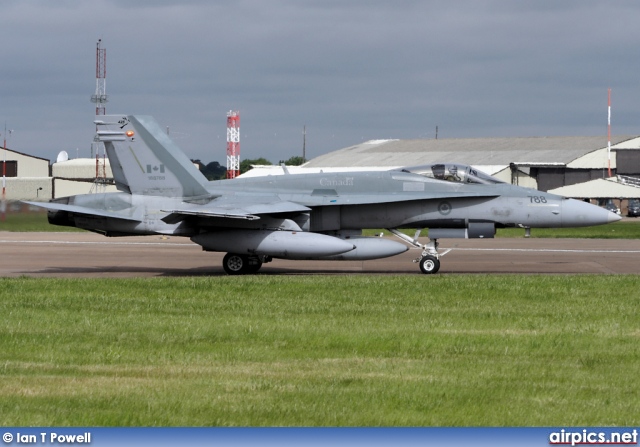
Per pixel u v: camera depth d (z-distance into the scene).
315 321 55.16
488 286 72.56
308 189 93.19
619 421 33.72
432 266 91.69
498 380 39.66
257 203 90.44
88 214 92.69
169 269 101.00
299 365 42.81
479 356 44.97
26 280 78.56
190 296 67.56
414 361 43.72
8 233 177.12
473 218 90.69
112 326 53.38
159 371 41.41
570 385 38.81
